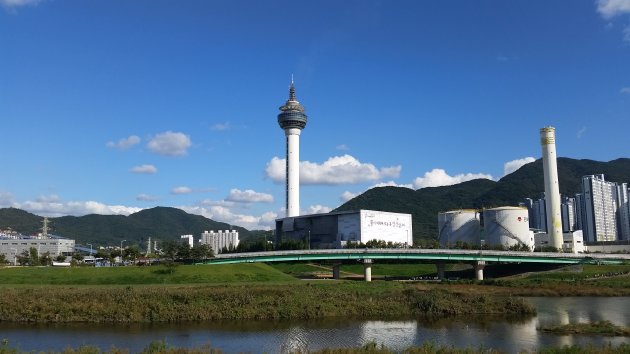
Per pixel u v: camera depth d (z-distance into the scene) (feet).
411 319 286.05
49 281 423.64
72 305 279.49
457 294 336.90
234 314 284.82
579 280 517.14
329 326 262.88
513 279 555.28
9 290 323.16
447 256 622.95
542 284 470.80
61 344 215.92
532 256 643.86
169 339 227.61
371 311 301.02
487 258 631.15
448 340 224.53
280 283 430.20
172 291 311.68
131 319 272.31
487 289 444.14
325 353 171.53
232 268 505.66
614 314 304.91
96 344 216.13
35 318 270.46
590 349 163.53
